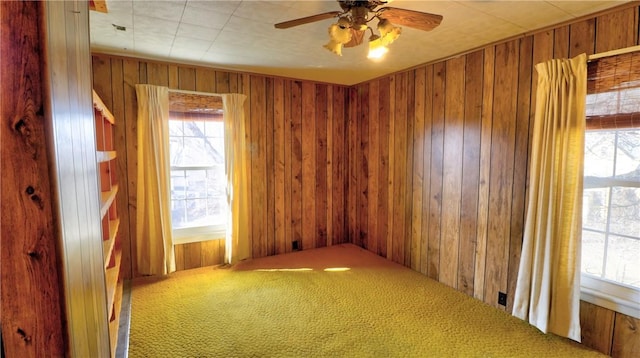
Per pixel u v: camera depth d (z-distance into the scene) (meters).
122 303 2.86
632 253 2.16
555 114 2.29
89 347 0.76
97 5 2.04
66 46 0.65
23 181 0.49
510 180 2.72
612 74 2.11
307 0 1.97
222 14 2.18
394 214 3.98
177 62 3.38
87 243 0.79
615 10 2.08
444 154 3.30
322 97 4.42
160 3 2.01
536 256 2.42
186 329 2.48
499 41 2.71
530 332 2.46
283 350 2.25
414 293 3.13
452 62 3.16
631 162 2.14
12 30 0.47
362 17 1.79
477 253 3.02
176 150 3.63
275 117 4.09
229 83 3.76
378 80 4.11
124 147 3.28
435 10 2.12
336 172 4.63
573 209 2.25
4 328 0.51
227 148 3.71
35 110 0.49
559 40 2.37
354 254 4.27
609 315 2.21
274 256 4.17
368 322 2.61
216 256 3.86
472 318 2.67
